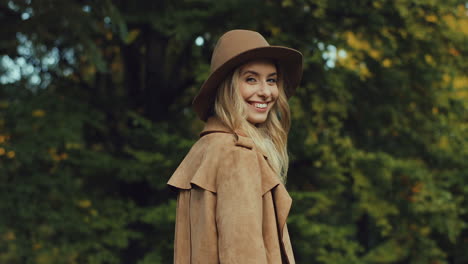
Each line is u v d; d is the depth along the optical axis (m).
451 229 7.37
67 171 7.66
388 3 7.16
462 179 8.14
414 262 7.92
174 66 8.81
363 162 7.31
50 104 7.63
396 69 7.87
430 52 7.82
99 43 8.70
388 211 7.23
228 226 1.40
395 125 8.05
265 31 7.32
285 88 1.91
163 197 8.34
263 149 1.61
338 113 7.58
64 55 8.22
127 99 8.81
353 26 7.40
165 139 7.08
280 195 1.54
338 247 7.43
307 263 7.77
